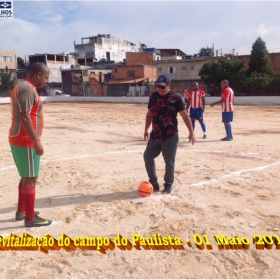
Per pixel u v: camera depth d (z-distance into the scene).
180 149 9.09
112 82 55.16
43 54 67.50
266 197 5.16
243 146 9.52
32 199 4.12
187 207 4.75
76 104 38.78
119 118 20.08
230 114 10.38
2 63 63.62
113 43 82.94
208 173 6.54
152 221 4.31
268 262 3.34
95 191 5.55
